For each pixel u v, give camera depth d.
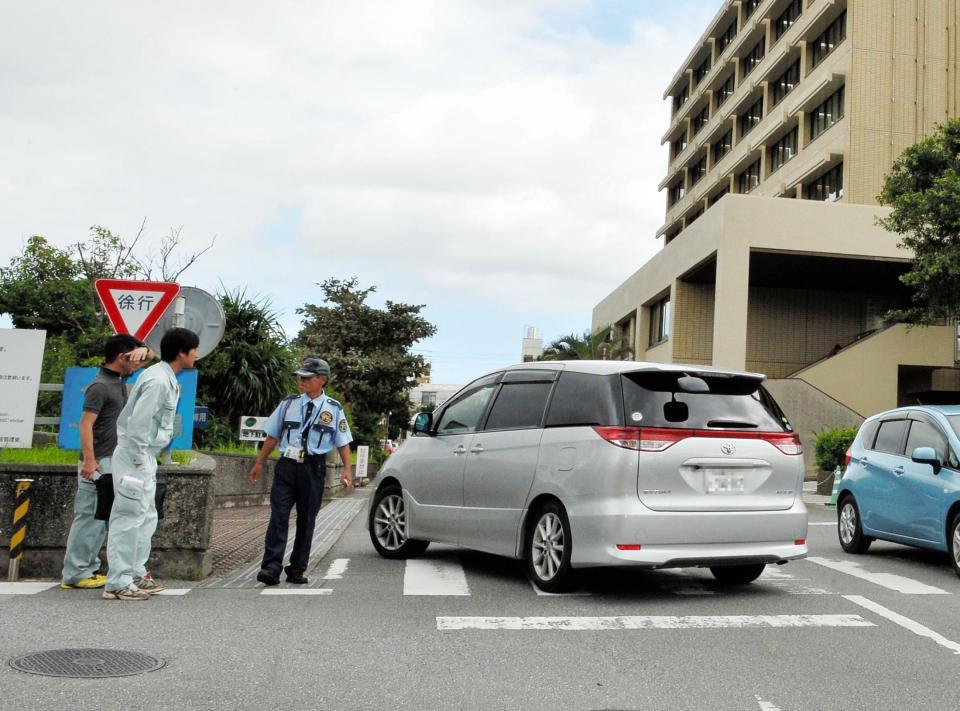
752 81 45.03
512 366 8.94
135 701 4.35
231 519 14.93
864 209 31.92
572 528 7.41
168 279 26.20
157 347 8.88
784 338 37.25
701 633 6.23
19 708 4.17
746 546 7.54
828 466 25.20
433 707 4.41
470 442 8.87
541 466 7.88
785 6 42.97
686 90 59.81
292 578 7.97
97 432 7.20
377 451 51.75
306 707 4.35
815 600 7.61
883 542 12.55
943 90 36.41
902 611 7.16
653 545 7.19
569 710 4.41
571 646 5.76
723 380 7.83
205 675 4.86
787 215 31.66
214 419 21.14
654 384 7.54
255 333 22.34
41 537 7.88
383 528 10.01
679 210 57.84
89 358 20.36
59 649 5.29
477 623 6.40
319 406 8.06
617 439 7.29
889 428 11.01
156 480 7.45
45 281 29.66
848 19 36.50
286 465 7.96
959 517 9.16
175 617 6.34
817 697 4.71
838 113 37.06
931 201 25.95
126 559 6.90
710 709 4.46
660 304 41.00
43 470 7.91
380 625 6.27
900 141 35.88
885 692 4.83
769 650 5.76
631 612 6.93
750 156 45.31
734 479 7.56
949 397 34.38
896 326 32.69
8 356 8.88
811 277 35.47
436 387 104.25
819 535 13.52
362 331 47.28
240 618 6.38
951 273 25.48
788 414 31.53
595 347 42.47
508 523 8.20
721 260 31.41
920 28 36.62
